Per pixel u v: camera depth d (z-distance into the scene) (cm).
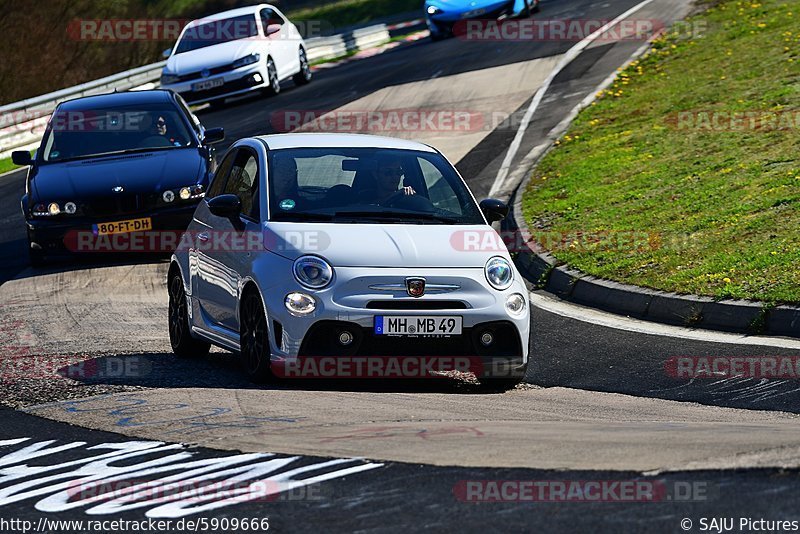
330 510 1555
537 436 1962
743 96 6519
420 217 2853
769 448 1748
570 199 5322
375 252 2673
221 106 9769
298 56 10262
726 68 7344
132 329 3716
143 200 4809
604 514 1457
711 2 10100
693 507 1466
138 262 4950
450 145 7025
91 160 5034
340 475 1727
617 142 6253
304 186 2892
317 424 2159
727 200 4697
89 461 1970
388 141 3153
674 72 7656
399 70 9869
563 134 6788
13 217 6488
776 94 6347
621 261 4219
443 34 11306
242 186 3033
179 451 1984
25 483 1852
